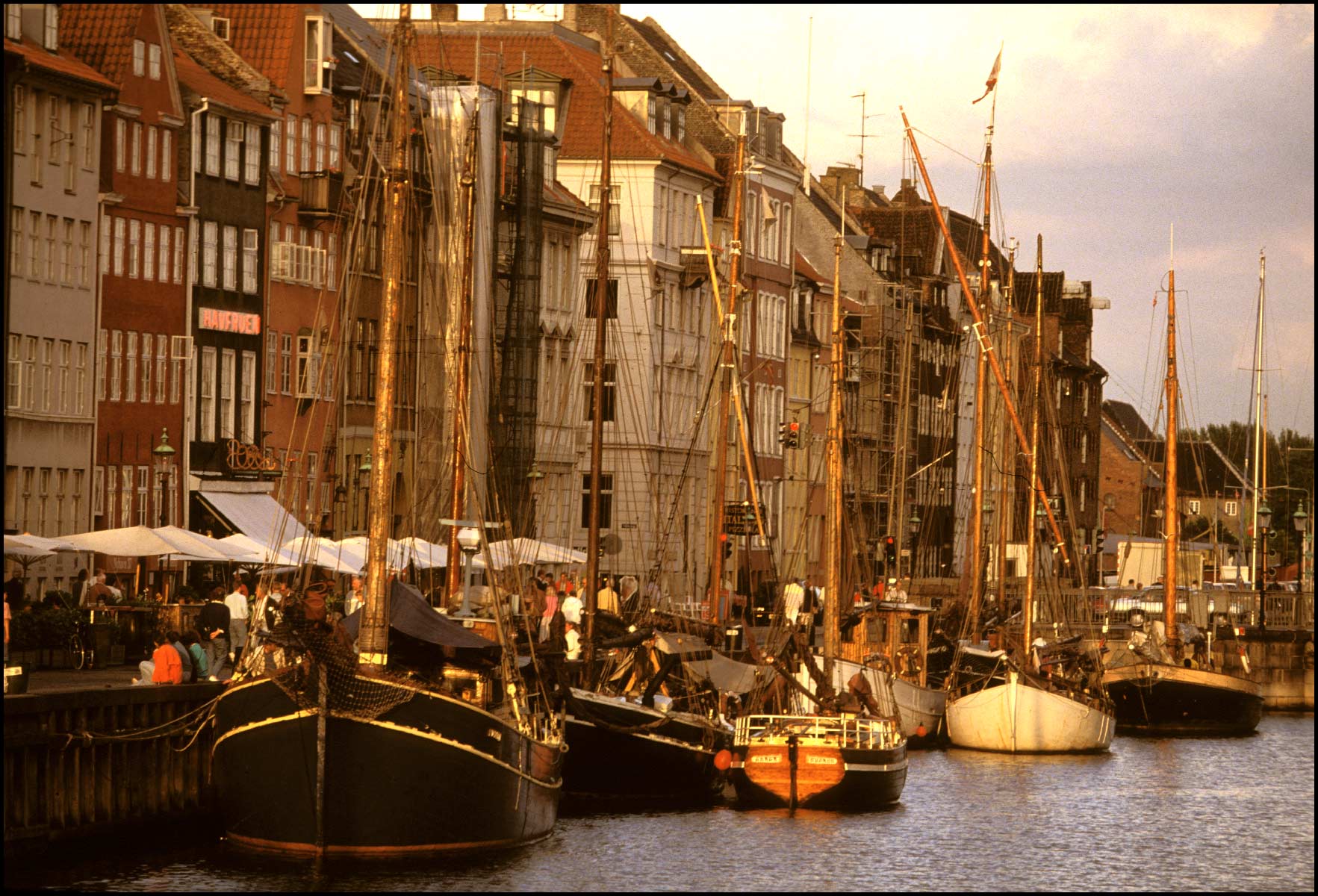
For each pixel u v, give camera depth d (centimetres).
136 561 7912
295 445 9262
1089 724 7800
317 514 6184
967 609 9238
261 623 4984
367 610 4572
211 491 8588
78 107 7888
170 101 8481
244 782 4447
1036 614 10006
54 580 7725
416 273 9188
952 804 6188
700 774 5741
